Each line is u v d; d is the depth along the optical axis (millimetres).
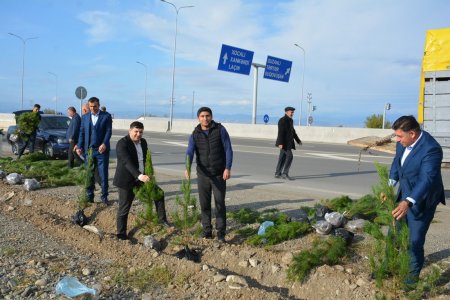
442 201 4512
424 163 4301
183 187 6023
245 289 4586
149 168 6465
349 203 7410
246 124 37125
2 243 6082
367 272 4930
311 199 8891
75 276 5000
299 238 6098
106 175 8164
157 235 6445
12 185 9609
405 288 4379
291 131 11969
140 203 8062
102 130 8133
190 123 41625
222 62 38562
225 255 5562
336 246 5371
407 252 4312
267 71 41875
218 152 6199
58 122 17219
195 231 6504
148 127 44719
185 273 5059
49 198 8453
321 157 18375
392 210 4426
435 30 8008
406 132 4355
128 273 5129
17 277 4906
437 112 7957
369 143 6852
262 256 5480
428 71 8070
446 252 5562
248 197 8977
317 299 4691
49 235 6531
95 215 7559
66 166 11969
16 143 17375
